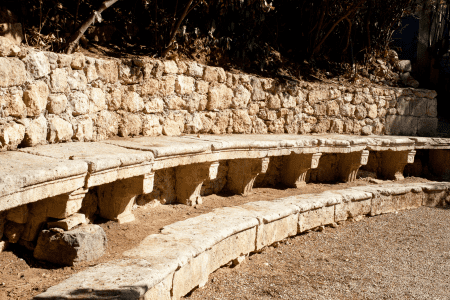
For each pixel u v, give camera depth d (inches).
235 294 186.9
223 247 203.3
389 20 502.6
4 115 173.0
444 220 343.9
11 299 132.0
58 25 263.6
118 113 247.3
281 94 364.8
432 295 203.8
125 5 318.0
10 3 236.4
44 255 160.6
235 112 331.0
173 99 281.4
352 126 422.3
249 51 394.9
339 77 453.7
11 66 171.9
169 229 198.5
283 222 254.8
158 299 143.6
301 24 454.0
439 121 522.9
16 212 159.0
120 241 187.5
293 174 343.0
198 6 357.4
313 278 214.2
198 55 351.6
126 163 183.8
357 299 194.2
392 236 295.3
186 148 226.7
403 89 459.2
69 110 211.5
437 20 539.5
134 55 294.4
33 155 169.9
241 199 291.9
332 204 299.7
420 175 457.7
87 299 122.3
